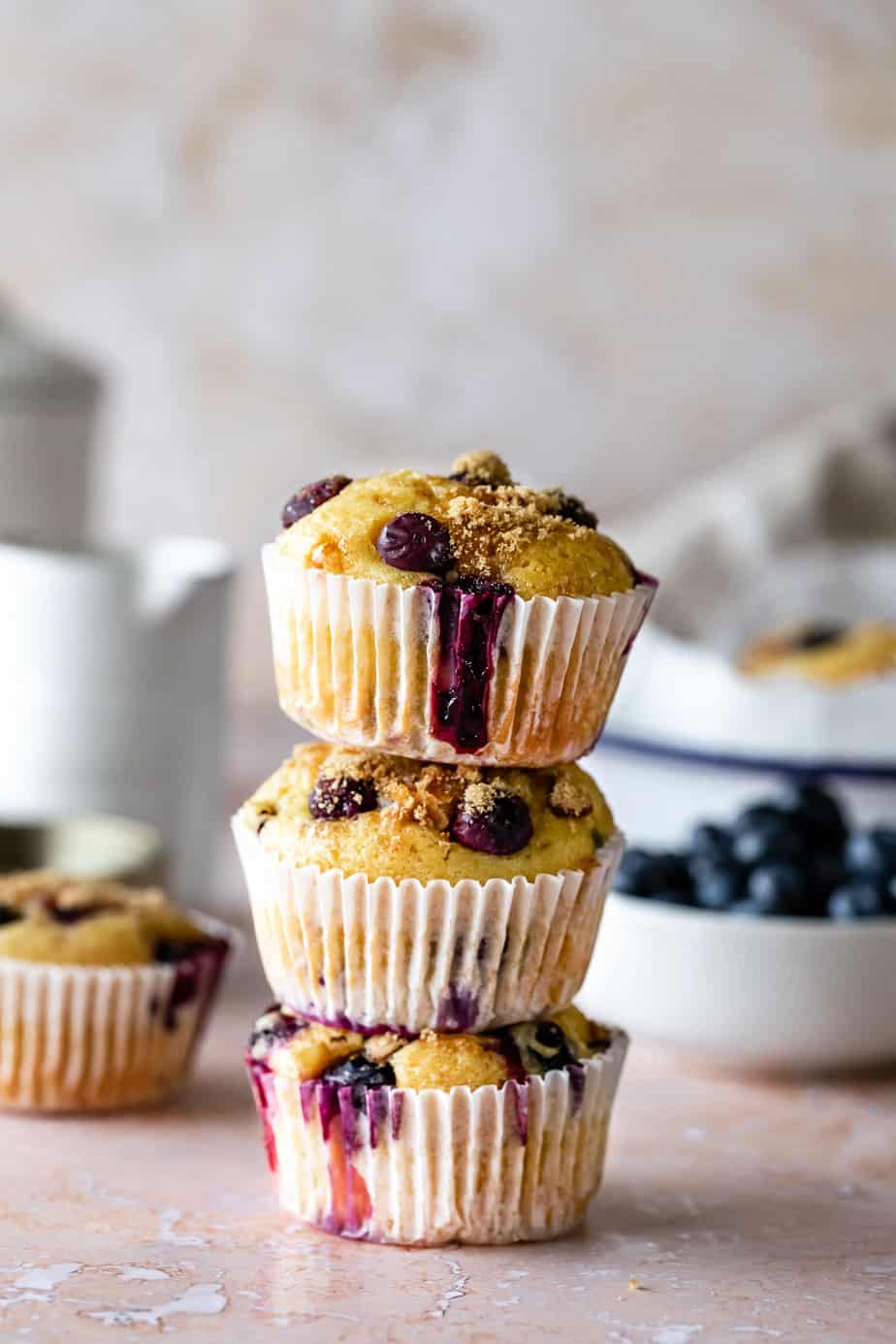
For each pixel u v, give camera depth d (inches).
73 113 58.2
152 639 33.9
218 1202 25.8
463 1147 24.7
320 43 57.7
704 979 29.0
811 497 52.2
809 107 56.7
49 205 58.7
